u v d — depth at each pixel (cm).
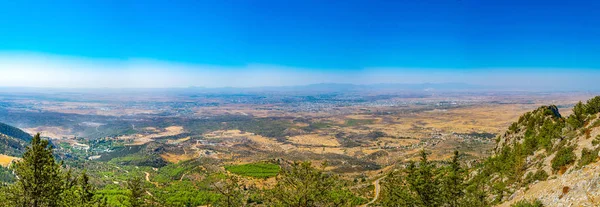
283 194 4106
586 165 3709
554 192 3694
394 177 5378
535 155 5741
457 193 4400
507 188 5044
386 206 5288
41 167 4109
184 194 11069
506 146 7438
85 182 4862
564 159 4328
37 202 4119
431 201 4422
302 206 4047
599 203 2919
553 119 6844
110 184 13325
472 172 7631
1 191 4081
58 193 4275
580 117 5847
